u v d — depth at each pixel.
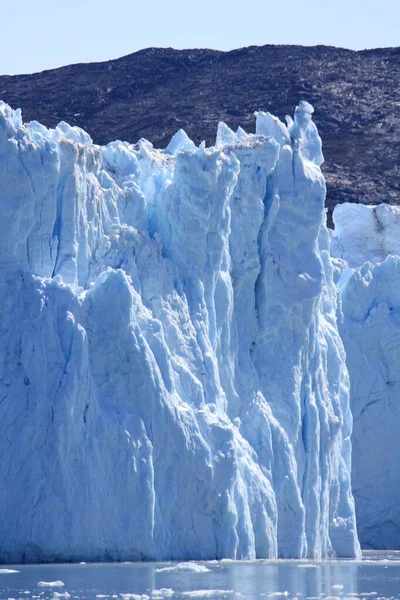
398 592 124.31
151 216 163.50
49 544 136.62
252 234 168.75
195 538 149.50
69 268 148.12
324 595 121.06
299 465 169.75
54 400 138.88
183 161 158.75
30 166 144.62
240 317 168.62
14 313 142.50
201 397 153.50
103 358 144.12
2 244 143.50
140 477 143.00
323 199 173.50
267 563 152.62
